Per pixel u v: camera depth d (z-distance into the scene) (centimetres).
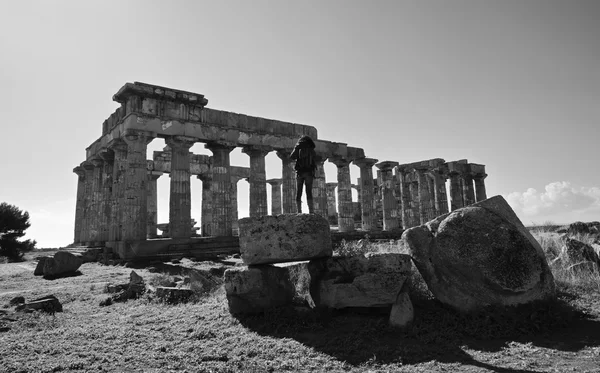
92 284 1516
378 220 5569
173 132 2703
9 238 4062
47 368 577
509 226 802
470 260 778
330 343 663
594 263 1078
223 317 841
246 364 586
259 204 3128
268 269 855
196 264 2009
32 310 1028
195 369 569
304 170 1016
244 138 3080
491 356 598
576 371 522
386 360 592
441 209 4419
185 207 2733
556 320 726
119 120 2758
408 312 748
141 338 735
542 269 788
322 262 860
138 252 2412
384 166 4306
